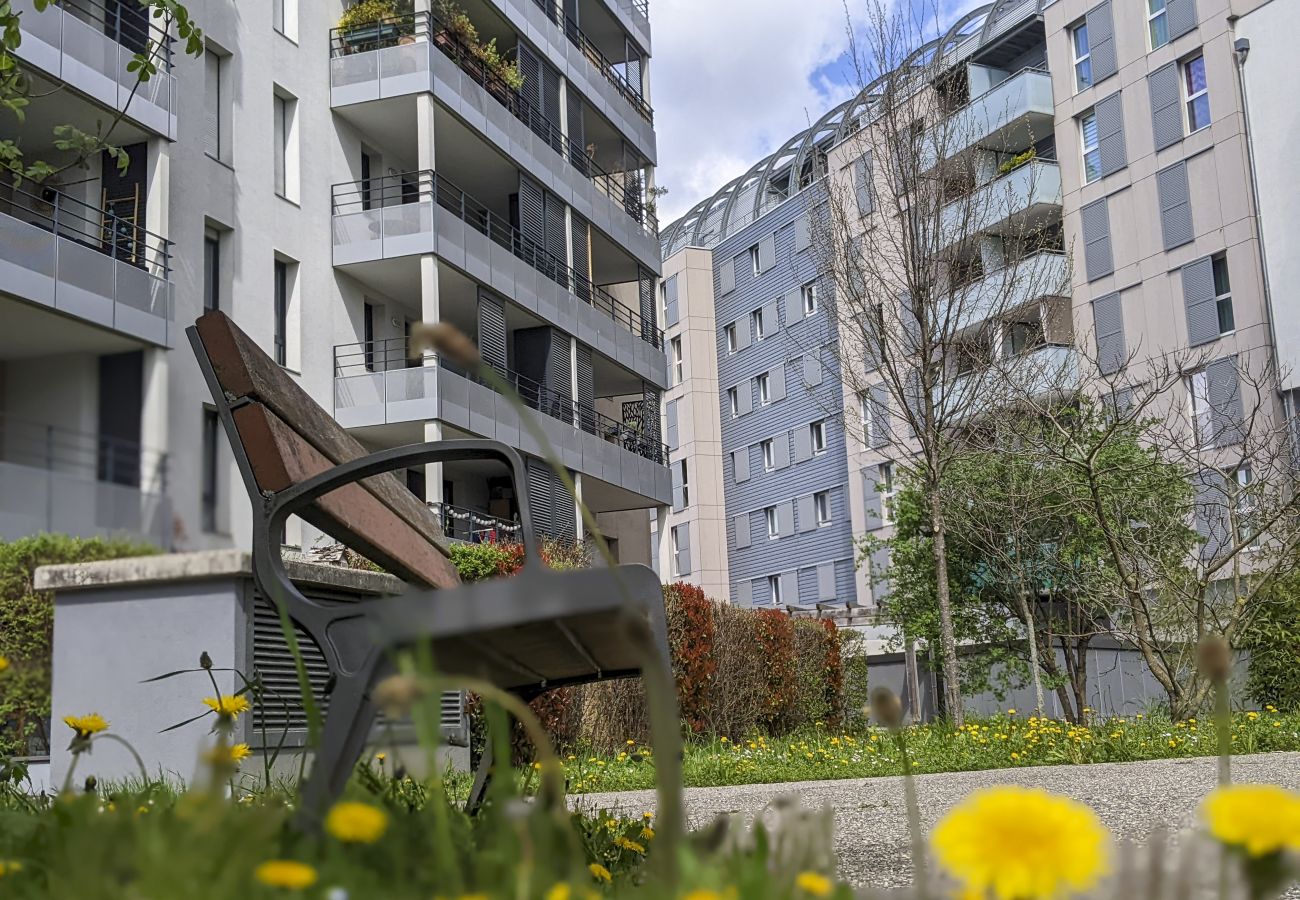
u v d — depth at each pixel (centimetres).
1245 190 2531
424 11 2156
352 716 182
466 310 2427
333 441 315
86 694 289
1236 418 2453
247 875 111
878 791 714
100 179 1625
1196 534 1478
